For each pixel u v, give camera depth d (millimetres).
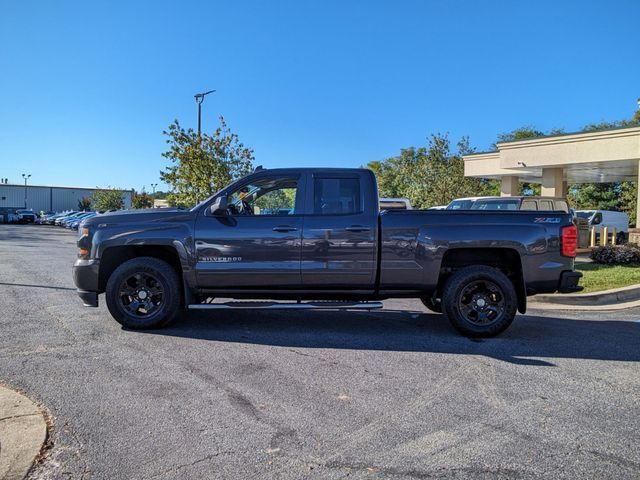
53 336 6176
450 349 5852
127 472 3090
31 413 3826
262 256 6398
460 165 25719
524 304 6508
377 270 6410
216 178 19047
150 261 6480
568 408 4152
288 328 6777
